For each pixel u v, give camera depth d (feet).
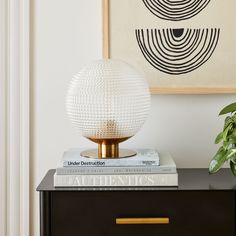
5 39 4.91
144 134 4.96
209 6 4.82
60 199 3.83
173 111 4.94
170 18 4.82
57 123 4.95
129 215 3.84
